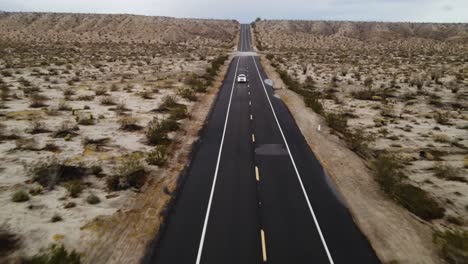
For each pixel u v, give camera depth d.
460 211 16.48
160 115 31.62
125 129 26.59
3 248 11.62
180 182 18.44
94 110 31.73
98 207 14.95
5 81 42.62
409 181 19.78
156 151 21.48
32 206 14.54
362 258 12.23
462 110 37.16
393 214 15.38
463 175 20.64
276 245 12.91
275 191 17.52
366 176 19.64
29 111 29.55
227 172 19.86
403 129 30.27
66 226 13.24
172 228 14.00
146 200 16.06
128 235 13.14
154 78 52.09
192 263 11.82
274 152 23.25
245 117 32.28
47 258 10.84
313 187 18.03
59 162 18.64
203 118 31.73
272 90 46.06
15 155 19.78
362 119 33.88
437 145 26.19
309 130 28.58
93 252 11.85
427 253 12.51
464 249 12.27
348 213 15.43
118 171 18.70
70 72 53.22
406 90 47.16
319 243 13.09
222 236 13.47
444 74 59.72
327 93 46.31
